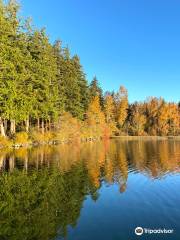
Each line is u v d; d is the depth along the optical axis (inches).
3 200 613.3
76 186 746.2
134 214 535.8
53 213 538.0
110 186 751.7
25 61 1870.1
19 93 1782.7
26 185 742.5
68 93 2645.2
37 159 1221.1
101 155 1457.9
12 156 1298.0
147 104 4832.7
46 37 2177.7
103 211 553.0
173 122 4608.8
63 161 1185.4
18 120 1827.0
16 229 462.6
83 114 2974.9
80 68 3029.0
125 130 4379.9
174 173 946.7
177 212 546.6
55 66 2347.4
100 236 436.1
